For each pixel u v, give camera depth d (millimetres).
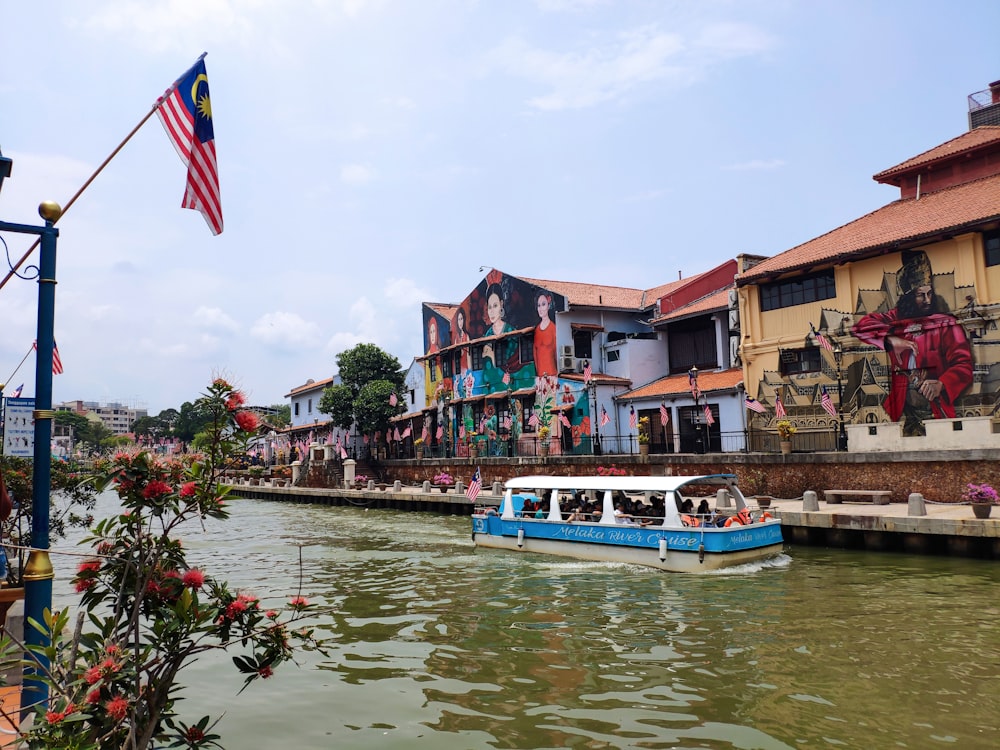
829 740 6891
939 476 19281
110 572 5055
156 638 4863
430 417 45562
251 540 24172
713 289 37062
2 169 6332
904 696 7945
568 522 18266
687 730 7199
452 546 21297
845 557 16547
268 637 5020
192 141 7465
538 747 6926
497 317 40062
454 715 7770
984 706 7621
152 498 4812
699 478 17016
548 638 10688
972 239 21312
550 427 35688
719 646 9984
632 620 11609
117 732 4430
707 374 31594
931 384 22250
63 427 86938
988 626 10594
